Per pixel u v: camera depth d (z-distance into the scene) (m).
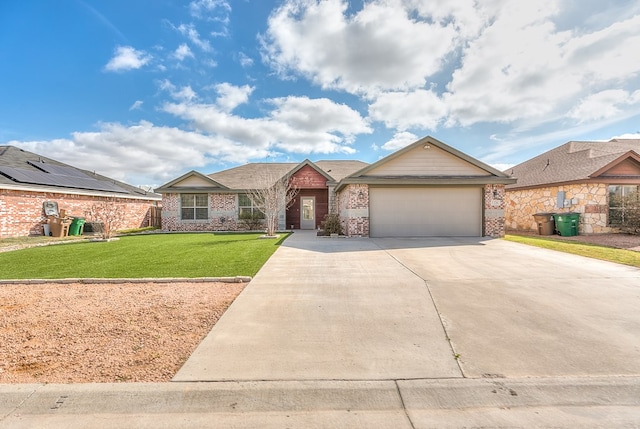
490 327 4.07
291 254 9.55
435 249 10.48
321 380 2.91
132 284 6.27
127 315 4.55
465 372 3.03
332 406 2.60
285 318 4.41
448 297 5.29
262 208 17.84
